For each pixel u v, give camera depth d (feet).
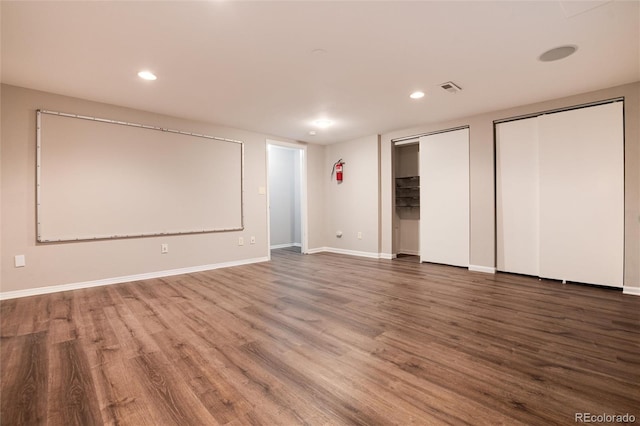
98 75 9.77
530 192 13.09
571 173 11.96
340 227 20.86
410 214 19.88
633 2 6.40
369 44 8.05
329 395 5.09
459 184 15.21
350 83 10.58
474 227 14.66
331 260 17.98
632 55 8.70
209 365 6.07
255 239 17.40
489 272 14.16
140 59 8.73
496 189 14.05
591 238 11.59
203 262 15.25
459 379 5.54
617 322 8.15
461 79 10.30
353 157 19.86
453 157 15.39
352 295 10.80
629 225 10.81
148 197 13.50
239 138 16.74
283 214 24.29
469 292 11.08
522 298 10.32
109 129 12.47
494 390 5.19
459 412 4.64
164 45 7.98
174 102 12.34
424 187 16.67
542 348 6.70
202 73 9.69
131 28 7.19
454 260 15.56
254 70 9.50
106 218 12.38
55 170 11.27
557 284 12.06
